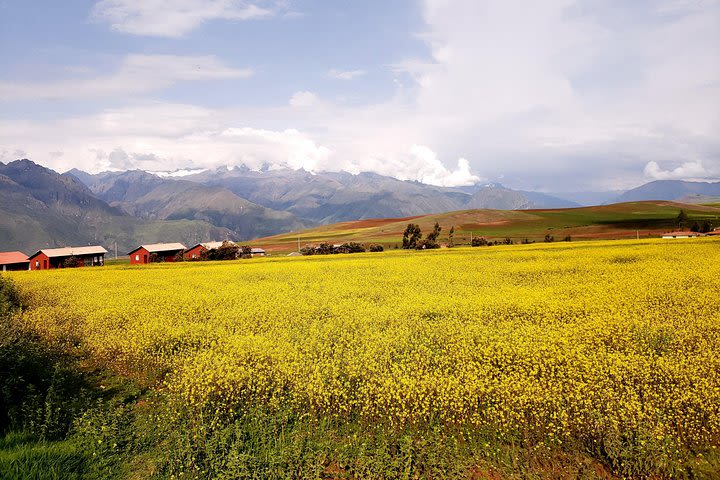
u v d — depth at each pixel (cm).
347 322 1770
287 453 880
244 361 1323
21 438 933
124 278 3569
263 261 5884
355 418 1050
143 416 1089
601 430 901
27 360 1242
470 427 984
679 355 1274
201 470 860
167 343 1588
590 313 1809
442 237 11800
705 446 891
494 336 1486
